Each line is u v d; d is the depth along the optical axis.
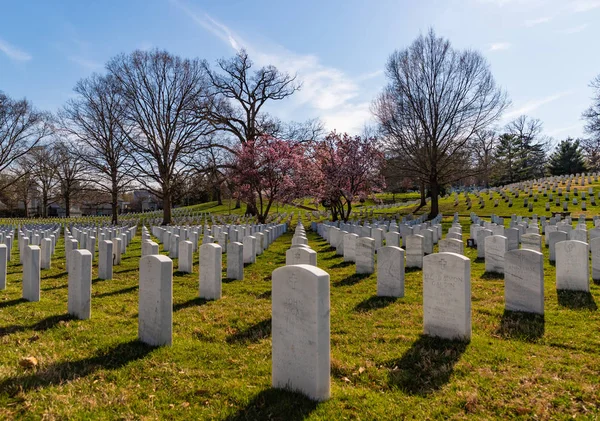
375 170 31.38
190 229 19.91
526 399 3.79
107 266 10.13
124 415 3.58
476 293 8.02
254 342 5.48
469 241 15.68
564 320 6.11
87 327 6.03
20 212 70.62
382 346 5.24
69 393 3.96
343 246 13.04
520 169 67.00
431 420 3.47
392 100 33.03
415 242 10.86
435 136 32.47
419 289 8.45
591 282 8.78
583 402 3.74
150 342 5.26
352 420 3.46
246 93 42.81
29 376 4.31
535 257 6.38
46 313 6.80
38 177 48.19
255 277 10.38
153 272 5.22
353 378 4.35
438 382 4.17
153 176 32.72
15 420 3.49
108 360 4.80
